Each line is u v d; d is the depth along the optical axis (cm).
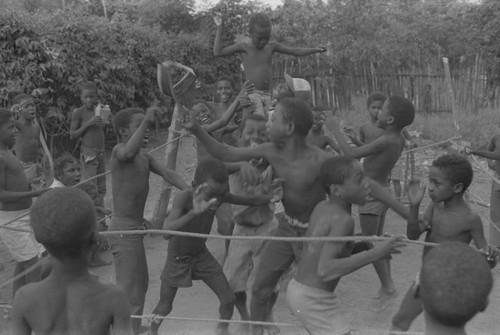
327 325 360
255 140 540
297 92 604
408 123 532
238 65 1611
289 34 1608
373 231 556
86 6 1542
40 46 1038
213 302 568
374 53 1597
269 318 488
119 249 455
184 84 456
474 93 1636
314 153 421
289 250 430
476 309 207
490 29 1609
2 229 542
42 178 771
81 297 249
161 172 489
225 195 426
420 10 1700
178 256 448
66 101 1112
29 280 547
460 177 386
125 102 1272
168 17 1614
